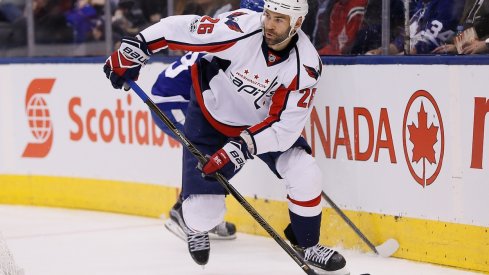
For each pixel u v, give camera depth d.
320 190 12.72
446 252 13.72
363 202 14.83
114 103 19.09
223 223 15.98
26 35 20.58
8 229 17.50
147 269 13.84
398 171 14.27
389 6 14.96
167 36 12.49
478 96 13.18
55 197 20.31
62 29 20.00
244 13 12.45
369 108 14.61
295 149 12.73
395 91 14.23
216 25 12.29
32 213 19.47
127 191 19.08
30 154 20.58
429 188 13.87
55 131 20.16
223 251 15.16
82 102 19.66
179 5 17.86
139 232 16.94
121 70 12.71
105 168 19.44
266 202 16.30
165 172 18.25
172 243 15.84
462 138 13.40
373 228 14.72
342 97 14.99
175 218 15.53
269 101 12.69
